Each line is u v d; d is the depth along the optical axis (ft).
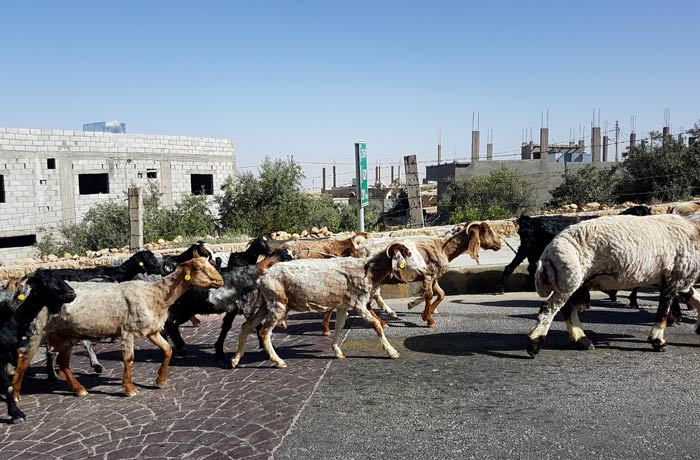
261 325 24.88
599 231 22.89
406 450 15.79
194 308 25.05
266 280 23.80
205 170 118.01
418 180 54.75
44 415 19.77
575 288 22.85
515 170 107.34
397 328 29.58
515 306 33.30
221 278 21.97
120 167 105.09
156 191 92.53
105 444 17.01
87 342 24.48
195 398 20.67
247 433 17.28
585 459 14.92
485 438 16.31
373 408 18.84
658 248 22.80
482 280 38.01
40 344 21.58
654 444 15.52
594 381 20.47
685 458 14.73
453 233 32.48
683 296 24.58
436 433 16.76
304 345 27.37
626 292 36.01
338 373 22.66
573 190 95.09
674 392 19.04
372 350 25.79
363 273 23.76
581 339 24.34
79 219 99.96
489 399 19.22
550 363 22.77
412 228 55.21
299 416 18.40
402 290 37.83
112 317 21.08
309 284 23.65
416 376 21.89
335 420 17.97
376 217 94.48
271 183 84.23
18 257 92.32
